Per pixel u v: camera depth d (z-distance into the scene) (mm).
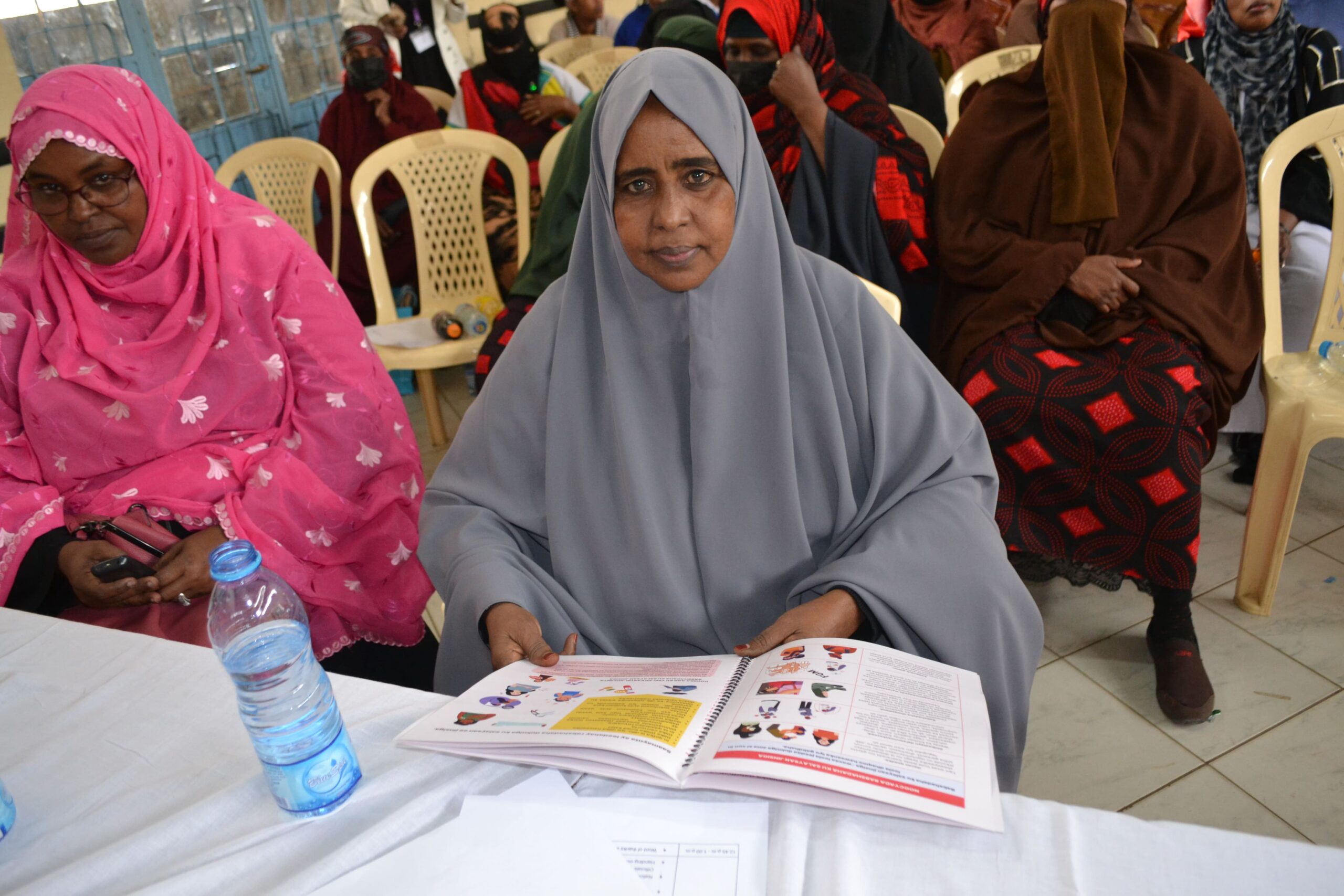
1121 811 1478
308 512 1420
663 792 694
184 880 649
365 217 2656
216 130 4191
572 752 714
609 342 1155
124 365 1430
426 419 3129
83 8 3682
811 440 1146
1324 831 1403
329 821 705
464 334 2521
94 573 1290
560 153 2219
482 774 729
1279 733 1596
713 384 1114
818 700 745
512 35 3572
